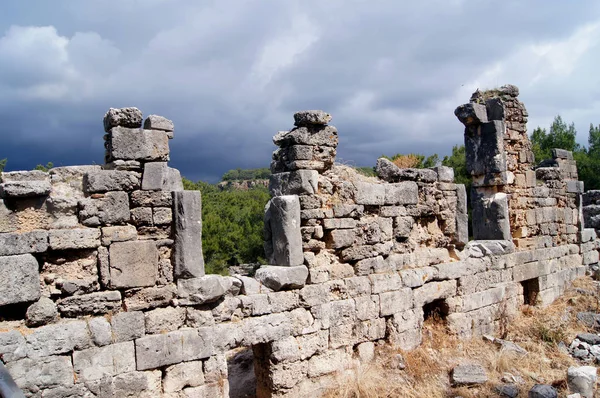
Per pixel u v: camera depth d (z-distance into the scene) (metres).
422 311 11.50
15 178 6.94
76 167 7.62
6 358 6.36
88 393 6.88
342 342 9.88
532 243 15.30
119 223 7.34
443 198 12.36
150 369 7.41
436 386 9.93
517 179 15.09
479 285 13.08
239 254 26.28
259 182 69.94
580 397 9.75
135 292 7.43
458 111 14.77
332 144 9.91
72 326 6.84
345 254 10.07
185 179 29.78
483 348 11.95
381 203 10.75
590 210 21.77
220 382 8.03
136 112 7.54
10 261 6.46
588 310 14.90
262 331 8.66
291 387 9.02
